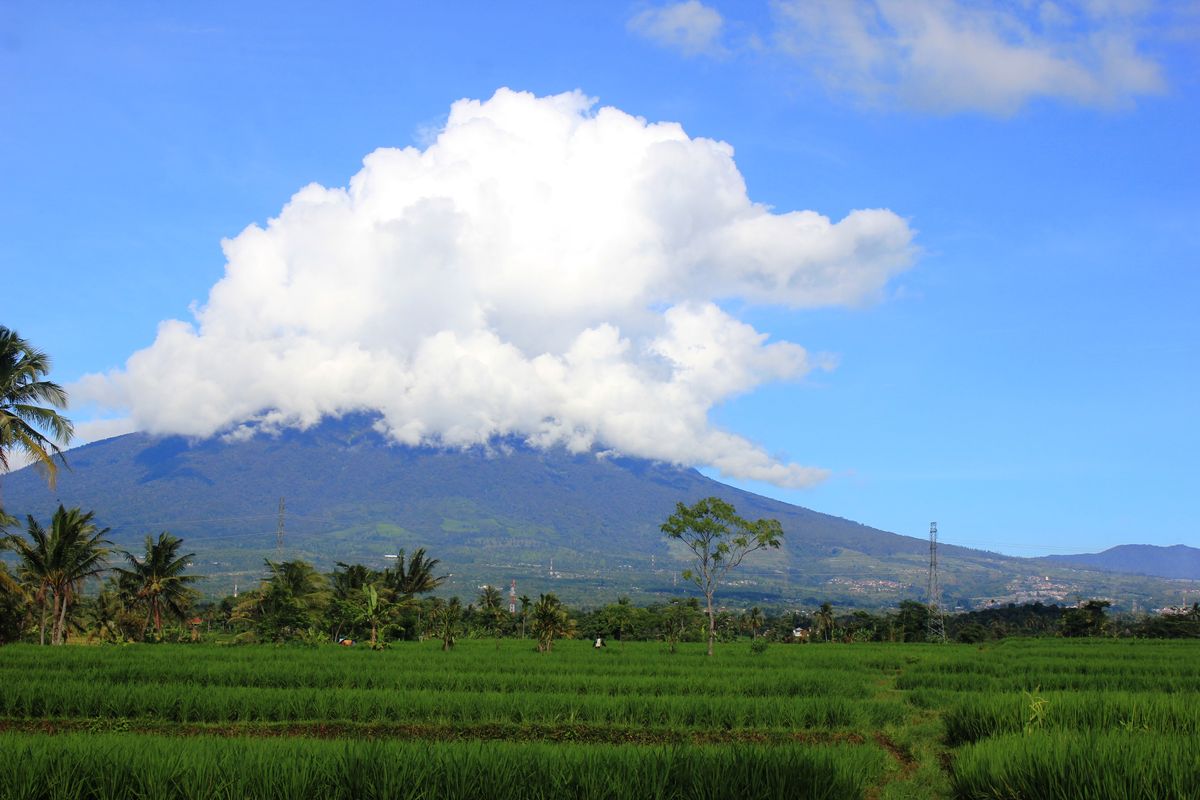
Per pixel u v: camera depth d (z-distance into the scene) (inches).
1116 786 506.0
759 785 545.3
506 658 1712.6
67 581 2175.2
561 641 3324.3
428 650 2130.9
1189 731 746.8
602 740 820.0
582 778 538.3
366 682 1179.3
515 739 820.0
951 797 615.8
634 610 4101.9
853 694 1149.1
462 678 1187.3
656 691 1132.5
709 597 2012.8
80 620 2945.4
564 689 1127.0
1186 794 498.3
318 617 2539.4
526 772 547.5
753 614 4387.3
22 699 905.5
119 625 2677.2
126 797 521.3
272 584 2701.8
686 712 900.0
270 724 876.0
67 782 517.7
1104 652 2181.3
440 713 907.4
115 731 812.6
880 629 4527.6
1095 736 624.1
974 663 1632.6
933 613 4426.7
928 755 761.0
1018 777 555.8
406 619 3068.4
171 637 2667.3
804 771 557.6
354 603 2305.6
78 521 2162.9
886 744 849.5
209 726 869.8
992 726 793.6
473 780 525.3
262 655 1710.1
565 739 824.3
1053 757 561.6
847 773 576.1
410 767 534.6
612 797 530.9
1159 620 4099.4
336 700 913.5
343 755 549.0
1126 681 1334.9
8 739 634.8
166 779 526.3
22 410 1562.5
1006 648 2472.9
